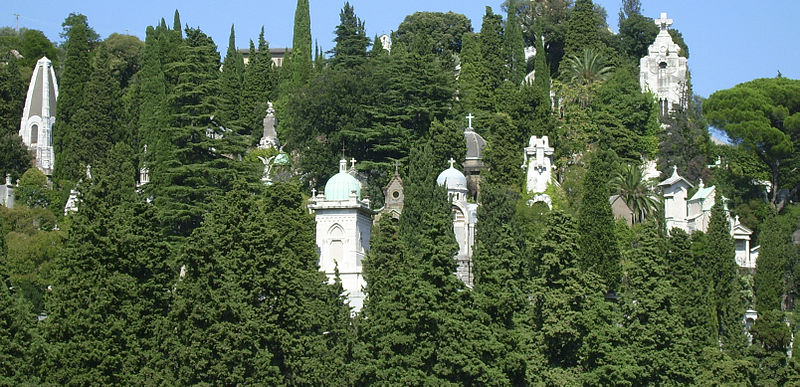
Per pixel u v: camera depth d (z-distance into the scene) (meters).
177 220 145.62
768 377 123.25
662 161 193.50
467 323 105.94
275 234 104.94
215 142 155.88
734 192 186.00
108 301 95.69
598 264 141.12
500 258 115.06
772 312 127.12
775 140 188.38
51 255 143.38
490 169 179.75
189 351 94.31
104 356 93.81
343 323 108.00
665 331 117.25
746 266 167.12
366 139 178.12
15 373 89.06
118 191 136.00
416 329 104.75
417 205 148.38
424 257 109.00
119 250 98.44
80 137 189.62
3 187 180.75
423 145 176.62
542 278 113.56
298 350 100.19
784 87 197.38
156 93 193.75
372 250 127.94
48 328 94.94
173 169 150.50
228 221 103.94
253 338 97.81
